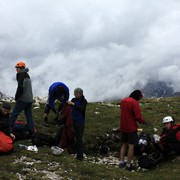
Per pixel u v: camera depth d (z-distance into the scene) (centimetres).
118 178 1289
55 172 1272
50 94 1944
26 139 1683
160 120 2294
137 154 1745
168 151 1600
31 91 1608
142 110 2642
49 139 1616
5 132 1459
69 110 1562
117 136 1938
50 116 2212
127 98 1559
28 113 1617
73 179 1222
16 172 1234
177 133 1593
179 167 1477
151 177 1358
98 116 2327
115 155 1784
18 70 1602
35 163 1342
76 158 1491
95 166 1389
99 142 1862
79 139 1491
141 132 1833
